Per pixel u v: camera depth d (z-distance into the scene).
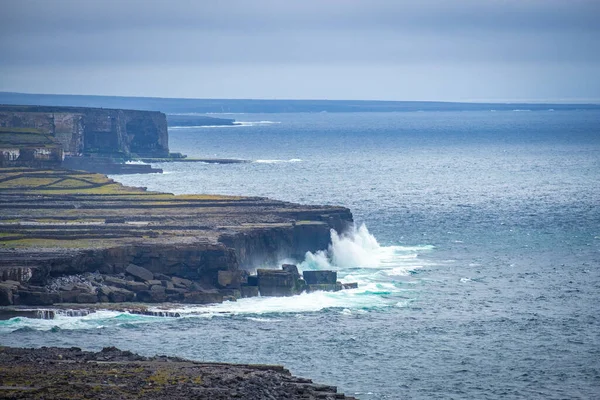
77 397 110.06
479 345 158.12
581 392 137.88
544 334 164.62
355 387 138.12
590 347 157.62
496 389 138.50
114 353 137.38
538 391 138.00
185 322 169.12
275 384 120.31
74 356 133.50
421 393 136.38
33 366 125.50
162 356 137.75
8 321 167.00
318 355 151.75
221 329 165.12
